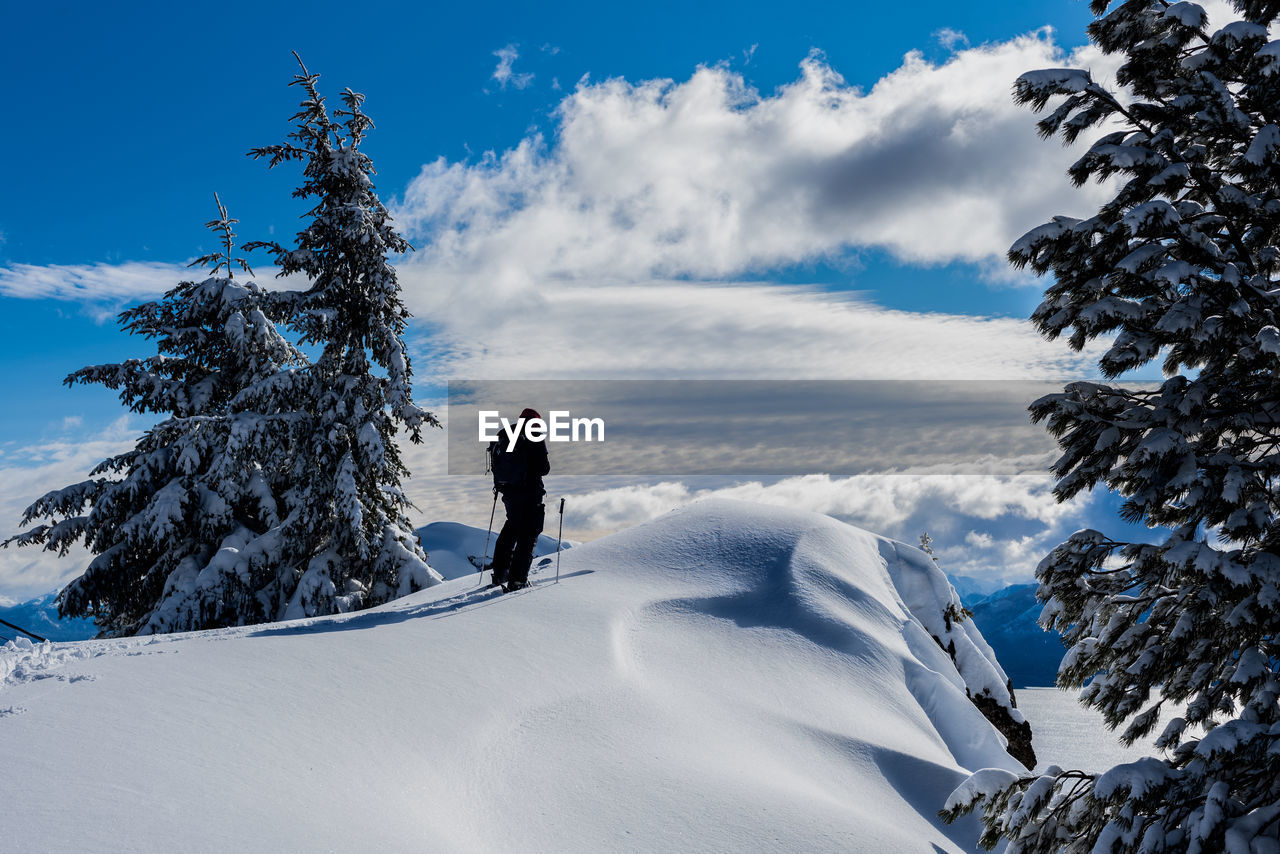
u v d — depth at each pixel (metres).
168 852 2.90
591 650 6.66
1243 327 4.64
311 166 17.53
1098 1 5.42
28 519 15.67
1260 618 4.39
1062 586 5.30
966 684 10.41
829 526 11.13
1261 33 4.71
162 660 5.11
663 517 11.52
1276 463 4.65
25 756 3.49
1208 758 3.93
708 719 6.16
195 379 17.53
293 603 14.63
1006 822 4.88
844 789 5.81
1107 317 4.97
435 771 4.29
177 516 14.63
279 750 3.98
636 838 4.18
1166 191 4.93
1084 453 5.22
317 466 15.74
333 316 16.56
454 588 9.28
